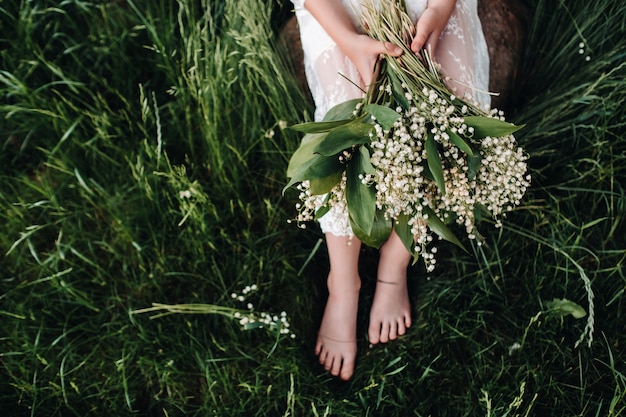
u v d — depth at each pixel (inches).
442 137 53.4
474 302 73.1
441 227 57.9
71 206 80.2
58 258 74.2
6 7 83.1
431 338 72.1
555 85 81.9
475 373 70.3
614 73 78.4
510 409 62.9
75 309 73.5
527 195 78.1
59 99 83.9
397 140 53.2
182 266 77.0
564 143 79.9
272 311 75.7
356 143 53.1
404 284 73.7
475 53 65.7
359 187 53.7
